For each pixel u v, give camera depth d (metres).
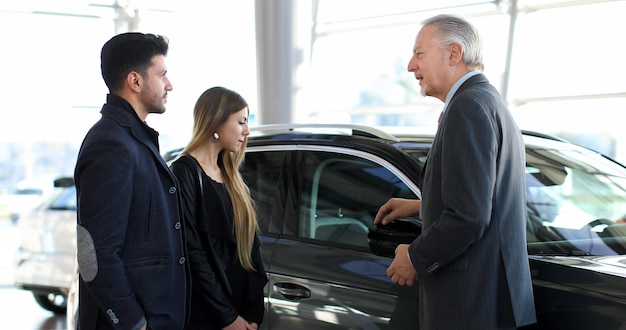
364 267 2.43
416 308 2.28
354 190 2.63
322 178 2.75
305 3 8.27
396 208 2.41
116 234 1.84
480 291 2.03
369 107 8.69
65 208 5.77
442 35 2.19
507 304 2.04
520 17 7.20
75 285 3.21
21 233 5.86
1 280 8.36
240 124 2.43
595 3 6.69
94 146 1.88
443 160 2.03
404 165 2.54
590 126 6.80
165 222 1.99
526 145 2.92
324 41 9.24
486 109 2.04
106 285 1.83
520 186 2.12
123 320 1.85
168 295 1.99
